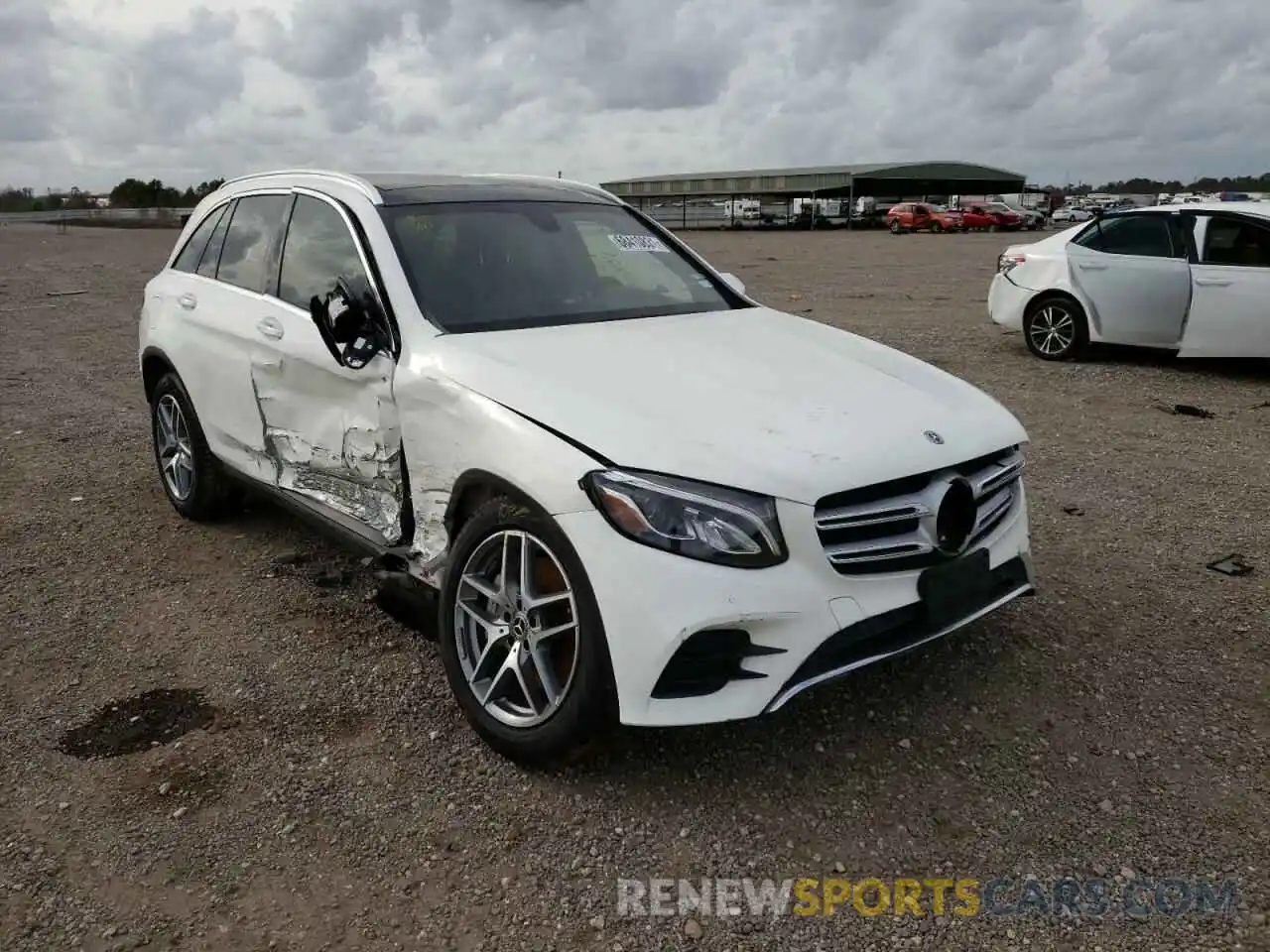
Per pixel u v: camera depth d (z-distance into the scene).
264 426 4.57
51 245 35.12
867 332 12.42
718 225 70.88
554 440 3.04
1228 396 8.48
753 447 2.94
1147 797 3.07
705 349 3.71
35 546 5.25
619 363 3.47
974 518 3.18
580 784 3.18
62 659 4.04
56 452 7.09
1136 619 4.23
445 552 3.57
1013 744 3.36
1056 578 4.65
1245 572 4.67
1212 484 6.01
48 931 2.62
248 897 2.73
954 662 3.88
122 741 3.47
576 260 4.39
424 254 4.03
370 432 3.85
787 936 2.58
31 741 3.47
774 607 2.82
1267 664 3.84
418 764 3.31
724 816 3.02
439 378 3.48
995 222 48.56
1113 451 6.78
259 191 4.97
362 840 2.95
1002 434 3.39
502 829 2.99
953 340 11.72
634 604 2.82
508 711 3.29
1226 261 9.09
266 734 3.50
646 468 2.87
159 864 2.86
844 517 2.92
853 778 3.19
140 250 31.77
